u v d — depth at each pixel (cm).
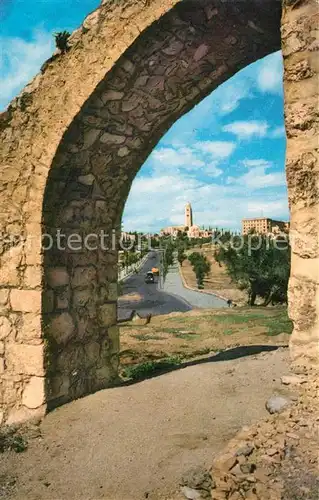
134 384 579
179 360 775
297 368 336
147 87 495
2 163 518
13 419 500
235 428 401
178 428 422
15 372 504
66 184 522
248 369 592
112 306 629
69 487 340
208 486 297
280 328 1141
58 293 520
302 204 325
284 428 299
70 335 537
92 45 467
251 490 239
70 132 483
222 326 1285
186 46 460
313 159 320
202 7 410
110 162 567
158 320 1614
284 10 335
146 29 430
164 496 307
